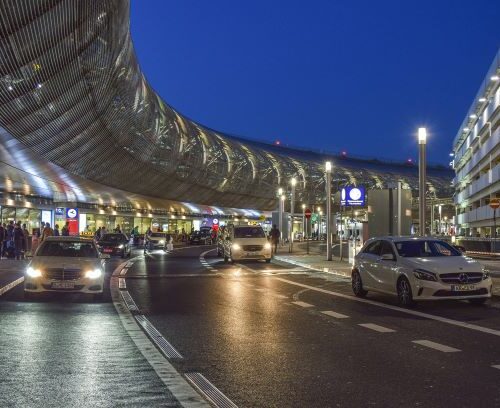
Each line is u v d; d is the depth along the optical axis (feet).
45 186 160.56
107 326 36.04
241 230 108.99
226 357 27.35
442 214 420.77
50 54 77.61
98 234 159.12
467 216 248.32
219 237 129.49
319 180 329.72
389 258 48.44
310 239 333.62
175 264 102.94
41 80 82.38
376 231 90.02
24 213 175.01
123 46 105.19
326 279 72.64
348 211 217.97
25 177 138.82
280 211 231.71
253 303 48.37
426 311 43.60
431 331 34.83
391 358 27.22
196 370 24.70
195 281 69.26
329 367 25.35
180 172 214.07
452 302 48.80
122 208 249.55
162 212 286.25
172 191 224.53
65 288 48.06
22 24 65.82
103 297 52.01
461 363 26.18
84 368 24.70
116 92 118.52
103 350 28.63
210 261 112.98
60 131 109.81
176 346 29.96
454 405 19.61
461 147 276.82
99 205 228.22
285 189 310.24
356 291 53.72
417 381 22.89
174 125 189.88
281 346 30.09
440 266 45.01
